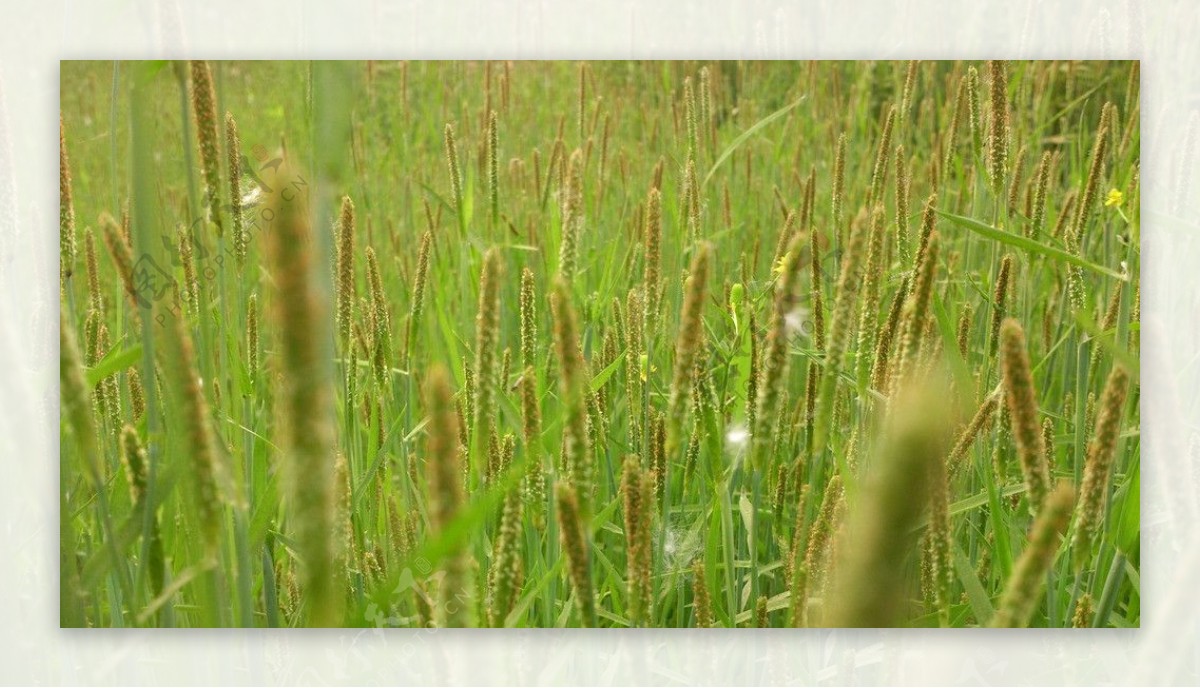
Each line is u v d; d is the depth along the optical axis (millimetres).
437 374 352
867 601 230
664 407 1137
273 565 1060
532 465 875
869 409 915
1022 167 1426
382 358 1100
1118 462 1191
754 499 959
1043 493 539
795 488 1072
